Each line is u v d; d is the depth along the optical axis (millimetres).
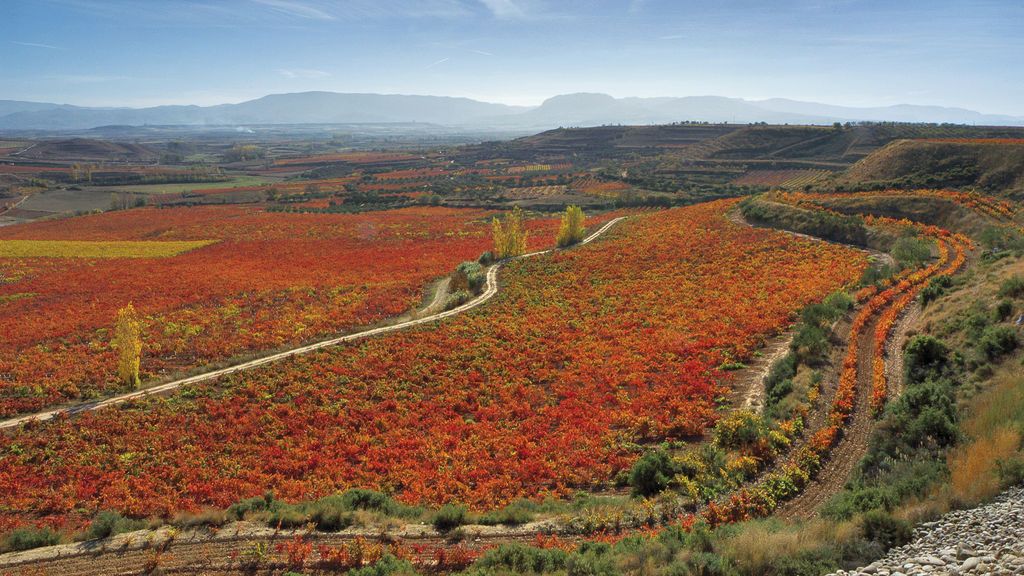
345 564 22781
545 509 27500
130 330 50500
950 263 61094
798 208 94875
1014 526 14703
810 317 49750
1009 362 30109
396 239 131625
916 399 28516
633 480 29812
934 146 102812
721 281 70750
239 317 75125
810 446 29312
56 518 30891
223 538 25062
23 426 43188
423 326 64500
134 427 42719
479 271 88250
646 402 40656
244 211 179125
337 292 86188
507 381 48344
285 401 47188
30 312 77812
